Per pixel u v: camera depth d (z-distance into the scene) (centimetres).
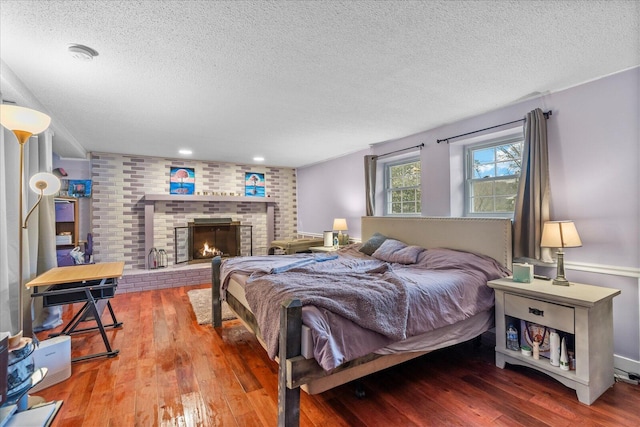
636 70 221
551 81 246
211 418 182
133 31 174
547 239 234
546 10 158
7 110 178
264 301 206
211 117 332
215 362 252
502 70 227
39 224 338
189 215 593
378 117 336
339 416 185
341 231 540
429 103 294
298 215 707
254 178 659
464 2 151
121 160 534
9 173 273
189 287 510
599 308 205
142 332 316
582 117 248
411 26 172
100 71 222
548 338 222
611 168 234
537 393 208
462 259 291
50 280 247
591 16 163
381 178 475
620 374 228
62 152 464
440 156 370
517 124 292
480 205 350
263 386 217
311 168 652
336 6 154
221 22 166
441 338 222
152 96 271
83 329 319
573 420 180
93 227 511
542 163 263
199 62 211
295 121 349
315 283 218
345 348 171
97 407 192
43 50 192
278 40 185
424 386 218
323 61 212
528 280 242
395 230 405
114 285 278
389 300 196
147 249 538
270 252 643
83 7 152
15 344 145
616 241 231
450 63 216
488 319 256
